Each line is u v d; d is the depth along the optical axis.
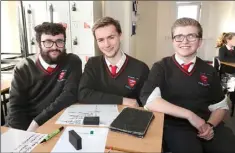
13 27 2.85
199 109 1.26
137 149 0.72
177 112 1.11
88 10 2.85
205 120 1.23
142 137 0.80
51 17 2.94
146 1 3.49
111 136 0.81
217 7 1.63
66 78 1.42
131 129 0.83
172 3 2.44
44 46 1.35
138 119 0.94
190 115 1.11
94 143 0.76
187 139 1.09
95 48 2.94
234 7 1.53
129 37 3.25
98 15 3.10
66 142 0.77
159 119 0.99
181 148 1.04
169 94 1.29
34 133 0.84
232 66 1.46
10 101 1.39
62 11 2.91
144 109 1.11
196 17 1.76
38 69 1.39
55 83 1.42
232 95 1.41
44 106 1.40
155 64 1.35
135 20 3.54
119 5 3.20
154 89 1.23
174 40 1.27
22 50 2.87
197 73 1.27
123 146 0.74
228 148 1.05
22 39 2.88
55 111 1.24
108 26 1.31
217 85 1.29
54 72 1.40
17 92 1.38
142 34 3.66
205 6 1.72
